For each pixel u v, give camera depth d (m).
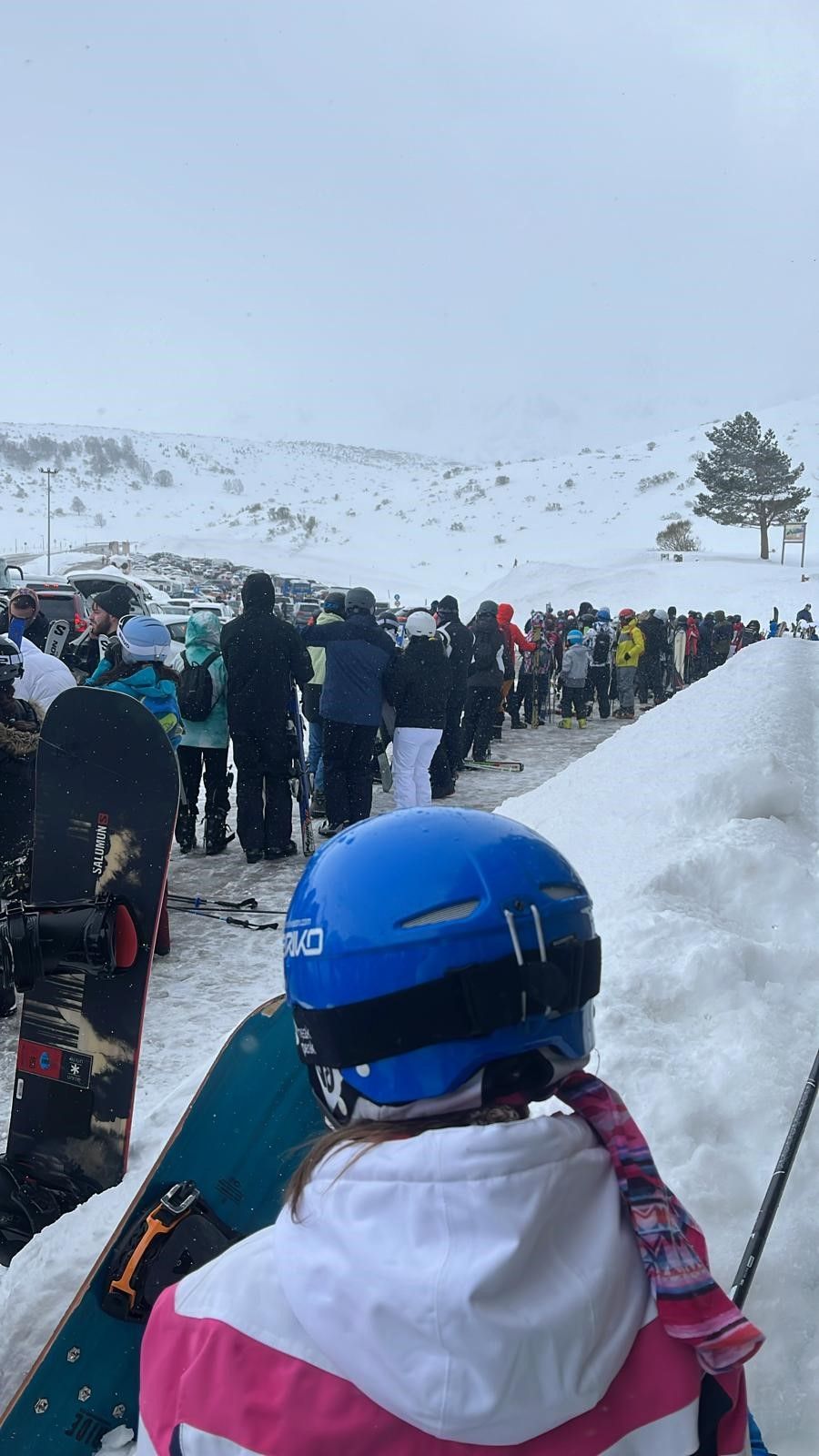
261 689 6.66
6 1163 2.77
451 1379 0.75
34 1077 2.80
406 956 0.86
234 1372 0.83
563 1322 0.78
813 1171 2.43
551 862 0.95
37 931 2.53
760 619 41.09
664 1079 2.69
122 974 2.71
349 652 7.30
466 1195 0.80
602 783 5.97
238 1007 4.61
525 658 14.76
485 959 0.86
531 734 14.29
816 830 4.66
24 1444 1.56
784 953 3.41
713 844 4.08
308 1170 0.90
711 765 5.54
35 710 4.47
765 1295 2.05
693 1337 0.83
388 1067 0.87
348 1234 0.81
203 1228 1.69
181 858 7.05
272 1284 0.85
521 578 53.38
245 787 6.82
